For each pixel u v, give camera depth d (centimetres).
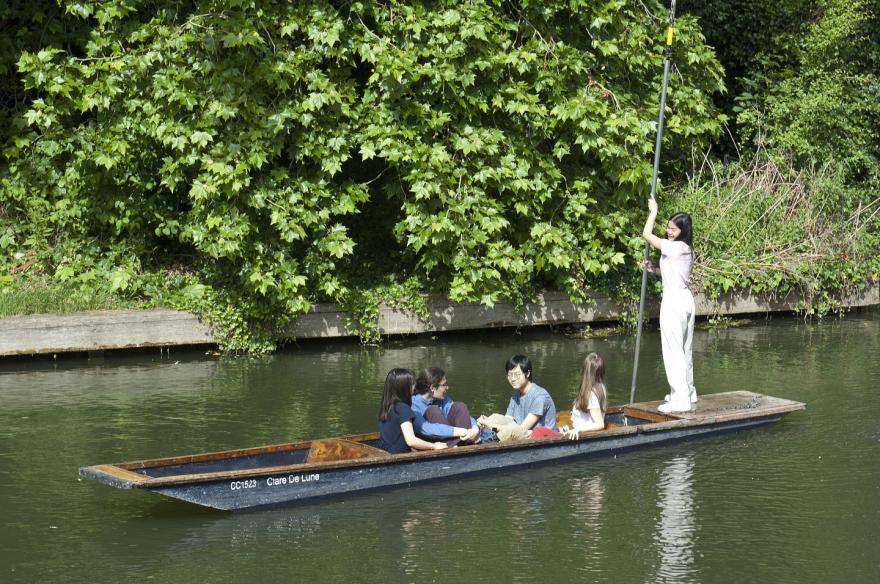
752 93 1961
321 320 1376
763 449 926
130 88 1298
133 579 638
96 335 1266
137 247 1408
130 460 866
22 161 1418
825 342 1434
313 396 1091
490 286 1407
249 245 1309
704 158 1775
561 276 1470
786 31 1984
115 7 1276
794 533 722
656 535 715
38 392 1097
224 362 1269
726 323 1588
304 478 766
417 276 1450
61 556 673
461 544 696
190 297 1326
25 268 1395
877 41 2019
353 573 648
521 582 636
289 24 1264
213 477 725
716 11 1948
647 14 1451
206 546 691
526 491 805
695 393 1032
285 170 1303
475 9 1319
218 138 1304
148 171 1410
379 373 1205
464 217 1355
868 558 677
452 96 1349
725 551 688
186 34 1252
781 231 1661
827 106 1791
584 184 1433
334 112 1308
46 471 840
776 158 1777
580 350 1366
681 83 1502
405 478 809
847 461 889
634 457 902
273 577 642
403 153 1312
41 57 1268
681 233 1005
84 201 1404
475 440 863
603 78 1435
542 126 1392
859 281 1698
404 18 1321
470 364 1262
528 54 1349
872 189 1848
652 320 1557
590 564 664
